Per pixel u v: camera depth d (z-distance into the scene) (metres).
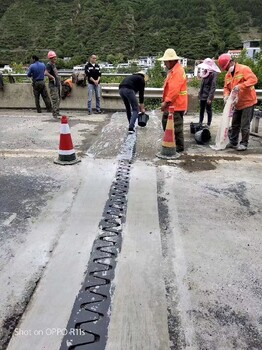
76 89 10.18
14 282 2.58
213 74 6.91
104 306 2.35
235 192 4.20
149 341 2.09
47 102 9.86
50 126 7.87
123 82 6.98
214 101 10.01
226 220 3.54
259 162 5.27
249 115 5.70
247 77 5.39
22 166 5.09
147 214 3.64
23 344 2.06
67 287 2.53
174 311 2.31
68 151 5.18
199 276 2.66
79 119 8.77
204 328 2.18
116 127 7.75
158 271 2.72
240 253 2.97
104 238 3.18
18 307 2.34
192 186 4.37
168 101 5.38
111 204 3.86
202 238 3.20
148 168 5.00
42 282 2.58
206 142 6.41
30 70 9.36
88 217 3.57
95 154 5.66
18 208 3.76
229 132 6.05
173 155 5.47
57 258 2.88
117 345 2.06
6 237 3.18
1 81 10.25
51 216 3.59
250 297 2.45
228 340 2.10
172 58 5.23
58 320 2.24
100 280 2.61
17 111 10.15
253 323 2.22
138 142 6.41
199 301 2.40
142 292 2.48
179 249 3.02
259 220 3.54
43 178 4.63
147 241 3.14
